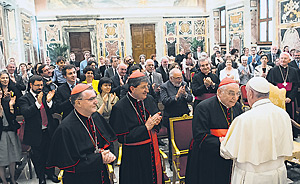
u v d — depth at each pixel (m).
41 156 4.11
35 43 13.98
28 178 4.55
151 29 16.06
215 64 11.61
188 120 3.85
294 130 5.52
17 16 11.25
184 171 3.64
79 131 2.62
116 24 15.43
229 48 13.55
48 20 14.77
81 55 15.41
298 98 5.85
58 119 4.59
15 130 4.05
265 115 2.42
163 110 4.81
